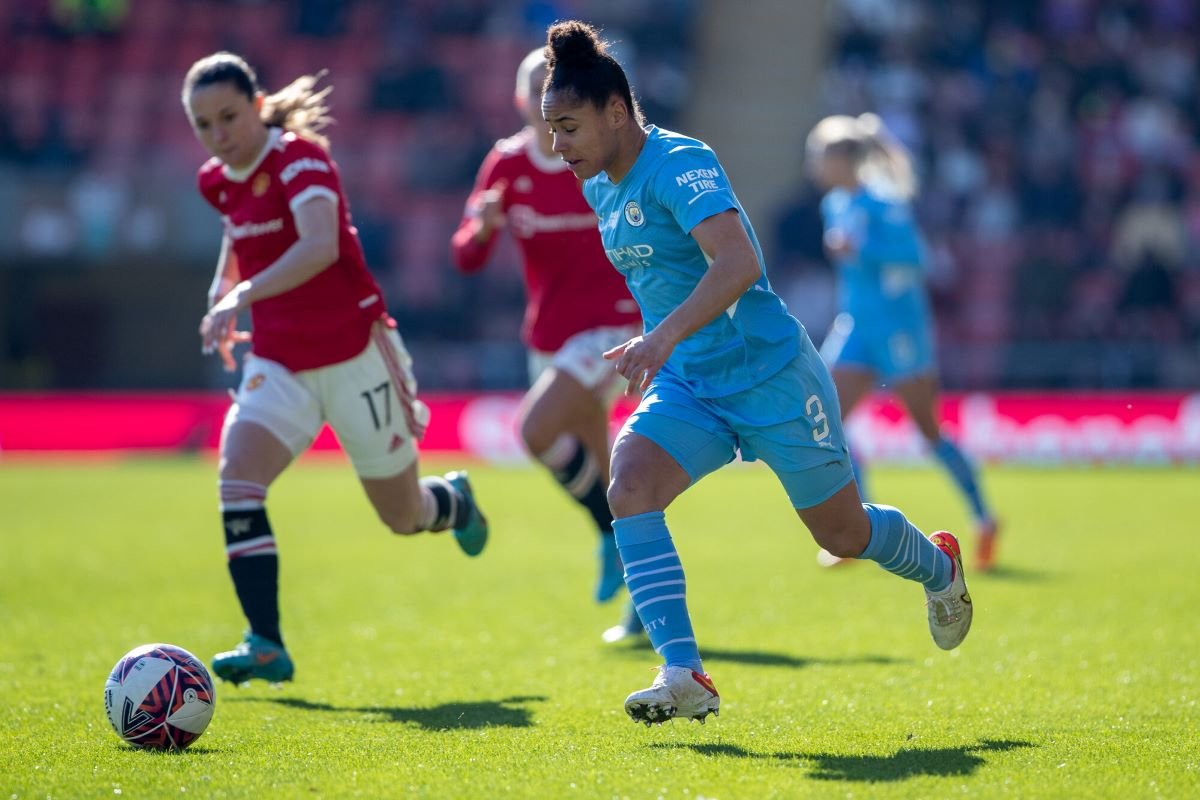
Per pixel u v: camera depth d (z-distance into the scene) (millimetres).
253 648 18625
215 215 75500
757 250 14781
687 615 14875
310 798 12859
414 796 12852
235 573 18984
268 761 14477
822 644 22781
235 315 18297
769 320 15344
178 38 85500
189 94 18875
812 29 89438
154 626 25359
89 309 79750
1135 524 40469
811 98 87812
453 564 34406
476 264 25766
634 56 86062
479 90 83688
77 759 14672
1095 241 77188
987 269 76688
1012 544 36250
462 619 26125
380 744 15391
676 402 15477
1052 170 79625
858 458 33250
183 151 82750
